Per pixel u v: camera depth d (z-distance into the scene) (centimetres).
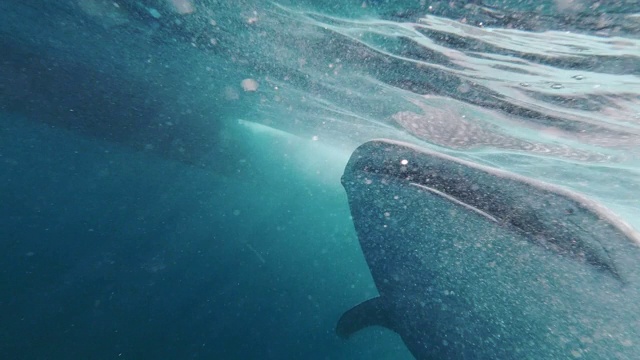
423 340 448
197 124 1806
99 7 831
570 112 613
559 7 381
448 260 376
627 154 716
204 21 741
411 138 1064
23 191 2998
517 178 346
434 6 448
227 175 2278
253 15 648
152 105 1545
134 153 1859
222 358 1273
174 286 1598
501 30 450
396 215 400
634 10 348
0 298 1277
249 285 1808
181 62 1095
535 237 323
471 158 1032
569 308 306
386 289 465
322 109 1166
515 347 348
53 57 1241
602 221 297
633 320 277
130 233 2039
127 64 1207
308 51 739
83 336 1180
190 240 2092
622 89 493
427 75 662
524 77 549
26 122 1623
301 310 1777
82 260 1683
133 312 1366
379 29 552
